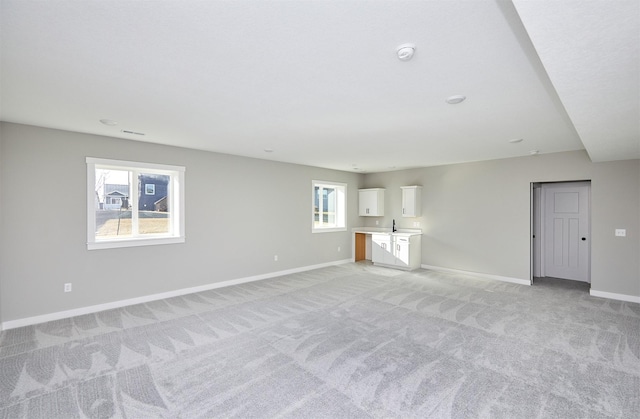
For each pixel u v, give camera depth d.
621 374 2.57
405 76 2.32
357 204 8.18
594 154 4.27
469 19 1.61
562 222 5.98
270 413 2.09
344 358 2.84
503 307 4.28
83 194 4.01
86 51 1.95
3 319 3.49
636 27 1.31
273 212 6.21
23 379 2.49
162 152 4.71
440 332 3.42
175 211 4.93
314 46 1.89
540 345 3.11
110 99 2.80
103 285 4.16
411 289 5.22
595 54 1.57
